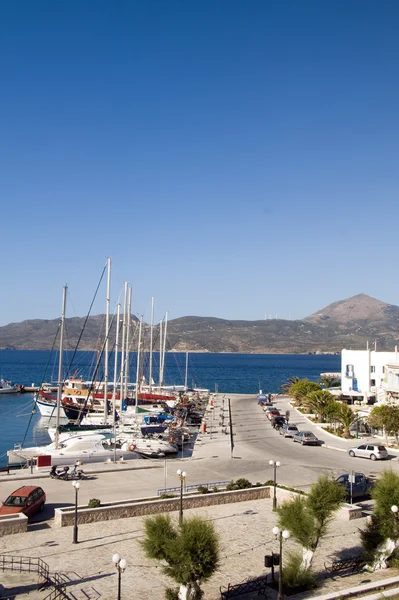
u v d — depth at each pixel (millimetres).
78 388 97562
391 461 45000
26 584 20750
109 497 33219
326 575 21969
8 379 176625
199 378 197125
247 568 22547
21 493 29672
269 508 31438
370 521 25344
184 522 18828
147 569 22219
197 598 18234
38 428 79250
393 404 61469
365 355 91625
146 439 52188
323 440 55625
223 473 40375
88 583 20891
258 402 92188
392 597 18125
